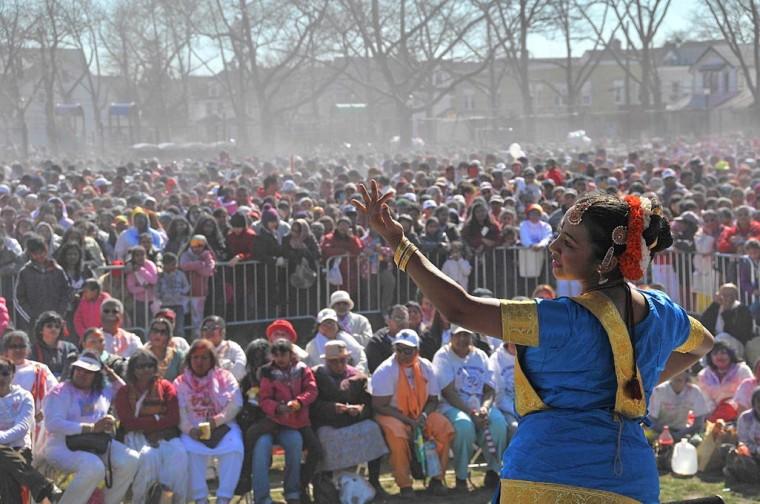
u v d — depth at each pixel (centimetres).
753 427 839
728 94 7781
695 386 904
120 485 749
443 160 3180
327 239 1371
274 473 882
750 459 831
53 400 745
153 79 7062
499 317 291
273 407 789
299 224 1340
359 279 1373
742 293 1248
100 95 8419
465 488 839
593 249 297
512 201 1648
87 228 1374
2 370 725
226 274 1314
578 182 1830
